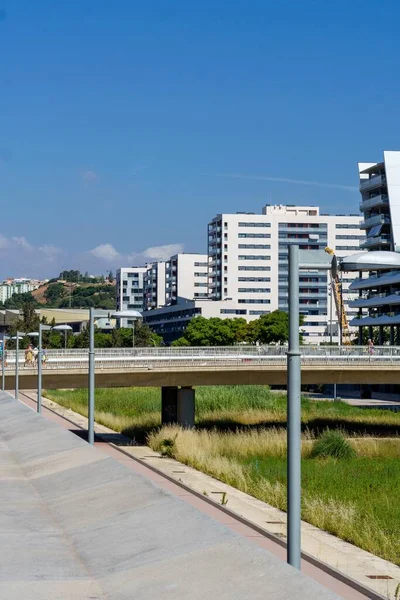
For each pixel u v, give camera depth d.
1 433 53.16
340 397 127.06
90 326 42.66
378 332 155.00
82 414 91.19
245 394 102.06
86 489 29.11
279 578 15.71
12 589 17.52
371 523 34.62
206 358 75.88
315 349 77.25
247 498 41.06
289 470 15.84
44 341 173.12
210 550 18.64
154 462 55.09
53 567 19.58
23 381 79.19
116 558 19.86
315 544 31.11
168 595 16.62
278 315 175.12
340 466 54.44
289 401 15.83
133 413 94.06
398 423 86.56
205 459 52.81
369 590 19.55
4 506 27.88
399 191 136.12
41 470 35.34
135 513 23.94
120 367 74.50
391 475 50.47
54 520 25.59
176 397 80.12
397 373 78.25
